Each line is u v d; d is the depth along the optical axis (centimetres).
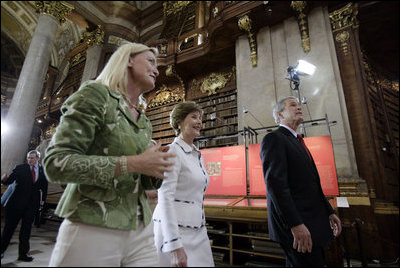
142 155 79
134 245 89
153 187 112
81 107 77
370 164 466
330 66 552
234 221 259
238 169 390
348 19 582
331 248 187
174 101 962
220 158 413
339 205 271
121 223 79
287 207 136
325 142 332
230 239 260
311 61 584
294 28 640
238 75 703
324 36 585
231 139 749
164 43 947
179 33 1062
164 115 954
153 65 115
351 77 542
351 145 486
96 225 74
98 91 84
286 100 201
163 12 1241
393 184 594
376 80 723
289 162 158
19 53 1609
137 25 1248
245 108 610
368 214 400
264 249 241
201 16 1048
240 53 719
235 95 816
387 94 766
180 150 156
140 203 95
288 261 144
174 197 136
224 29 715
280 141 161
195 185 149
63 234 74
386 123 688
